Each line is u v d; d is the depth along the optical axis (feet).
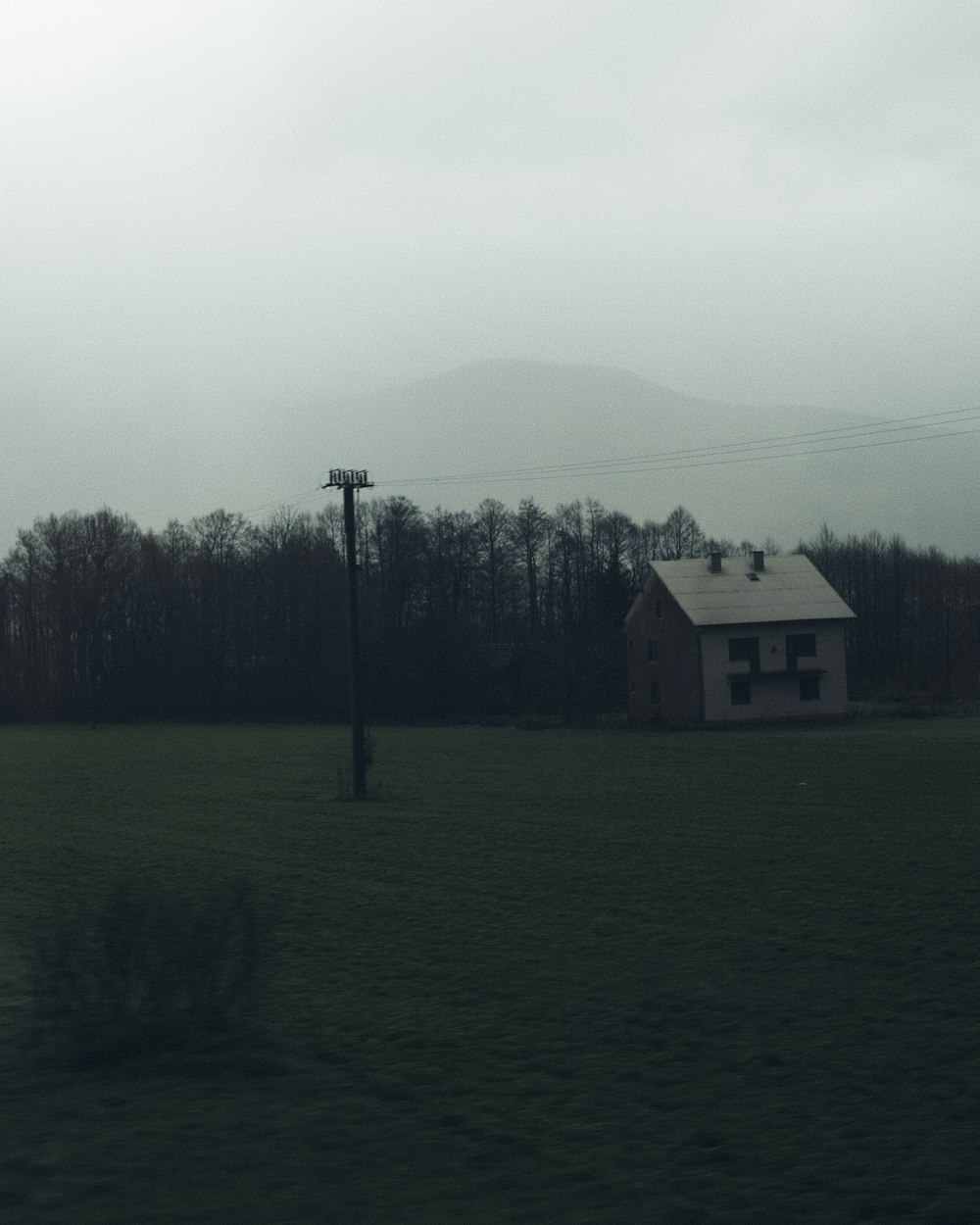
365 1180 28.99
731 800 137.59
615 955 59.52
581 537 481.46
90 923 44.80
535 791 153.89
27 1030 43.65
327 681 362.74
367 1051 42.11
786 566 318.45
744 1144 32.04
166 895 44.88
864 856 92.79
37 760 228.02
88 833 119.24
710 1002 49.47
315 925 68.85
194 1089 36.47
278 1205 27.14
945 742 215.10
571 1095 36.86
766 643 299.79
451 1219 26.53
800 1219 26.81
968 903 71.87
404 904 75.92
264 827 122.31
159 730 329.72
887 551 538.47
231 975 42.78
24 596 413.59
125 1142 31.42
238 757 229.04
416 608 400.47
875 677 401.90
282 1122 33.47
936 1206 27.45
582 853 98.32
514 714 339.77
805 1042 43.06
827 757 191.52
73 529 422.82
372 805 142.41
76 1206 26.89
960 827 109.19
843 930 64.59
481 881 84.69
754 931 64.95
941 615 414.00
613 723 302.66
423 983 53.62
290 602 387.75
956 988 51.08
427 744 251.60
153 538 421.18
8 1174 28.96
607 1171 29.84
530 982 53.62
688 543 501.97
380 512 439.22
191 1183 28.50
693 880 83.05
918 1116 34.37
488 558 451.94
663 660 311.06
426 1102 35.91
